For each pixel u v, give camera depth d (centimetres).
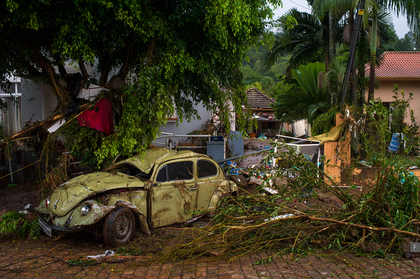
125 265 449
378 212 516
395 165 526
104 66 826
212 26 679
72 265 448
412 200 507
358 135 895
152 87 661
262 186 604
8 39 667
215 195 679
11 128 1269
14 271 424
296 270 420
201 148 1193
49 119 729
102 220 531
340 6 1212
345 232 492
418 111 1948
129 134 646
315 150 861
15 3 544
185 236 560
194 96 887
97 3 614
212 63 756
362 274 403
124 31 694
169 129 1311
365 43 1326
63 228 509
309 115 1352
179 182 621
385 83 1980
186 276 406
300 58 1805
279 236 528
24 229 580
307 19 1609
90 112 712
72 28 627
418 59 2225
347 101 1436
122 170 649
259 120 2784
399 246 479
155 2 723
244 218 501
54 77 742
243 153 1338
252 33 783
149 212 581
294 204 607
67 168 757
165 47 709
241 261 461
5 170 987
